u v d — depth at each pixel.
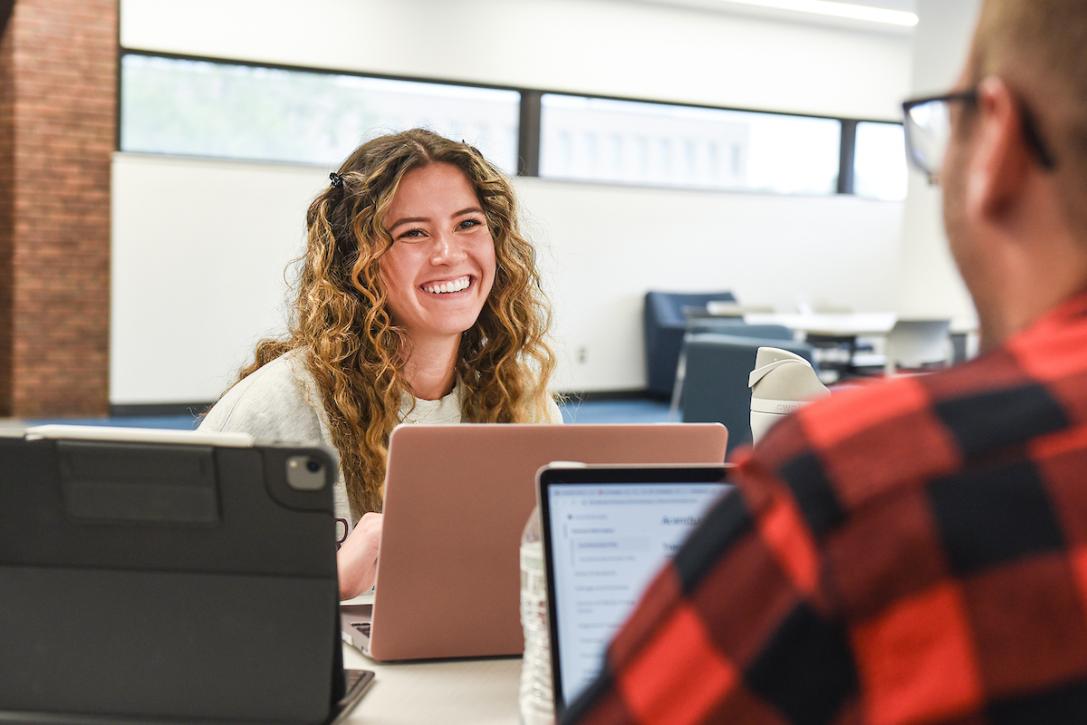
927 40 8.70
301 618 1.16
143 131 8.25
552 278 9.70
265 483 1.13
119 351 8.27
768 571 0.50
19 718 1.19
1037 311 0.54
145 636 1.18
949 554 0.47
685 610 0.53
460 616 1.50
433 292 2.06
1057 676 0.46
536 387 2.26
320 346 2.04
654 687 0.53
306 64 8.60
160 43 8.17
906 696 0.47
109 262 8.17
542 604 1.26
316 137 8.74
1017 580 0.47
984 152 0.55
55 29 7.84
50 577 1.18
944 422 0.50
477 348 2.21
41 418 8.05
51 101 7.88
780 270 10.75
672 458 1.53
